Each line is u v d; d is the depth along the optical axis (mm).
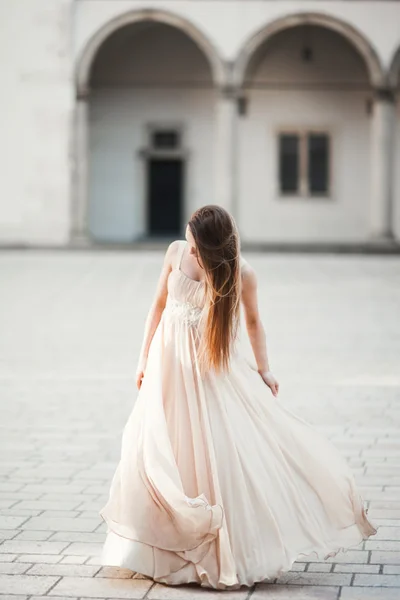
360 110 36812
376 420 10031
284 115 36875
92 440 9336
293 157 37094
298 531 5480
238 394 5672
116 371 13250
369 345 15414
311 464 5672
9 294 22375
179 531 5402
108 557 5504
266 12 34125
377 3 34156
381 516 6793
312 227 37188
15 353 14766
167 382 5656
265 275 26484
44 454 8797
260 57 36500
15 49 34594
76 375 12945
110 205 37531
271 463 5559
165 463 5348
